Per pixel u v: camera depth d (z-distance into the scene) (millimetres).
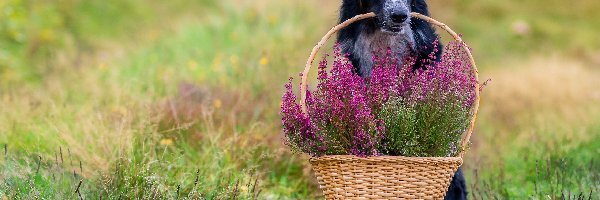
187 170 6883
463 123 5156
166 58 13719
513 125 11398
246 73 10250
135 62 13273
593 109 11547
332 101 5035
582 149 9031
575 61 18062
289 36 15234
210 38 15383
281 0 17578
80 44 16516
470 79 5250
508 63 18375
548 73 15234
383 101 5109
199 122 8023
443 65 5227
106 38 17094
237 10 17156
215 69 11945
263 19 16438
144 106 8000
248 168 7047
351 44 6230
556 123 10852
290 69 10836
